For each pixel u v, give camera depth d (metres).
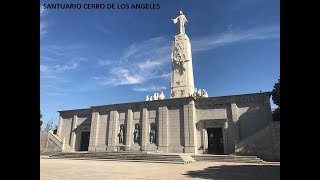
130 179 13.20
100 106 47.44
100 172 16.84
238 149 32.47
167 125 39.88
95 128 46.56
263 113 35.09
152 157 29.75
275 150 29.94
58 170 18.20
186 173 16.38
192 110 38.59
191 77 45.12
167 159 28.44
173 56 46.53
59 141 45.75
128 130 43.09
